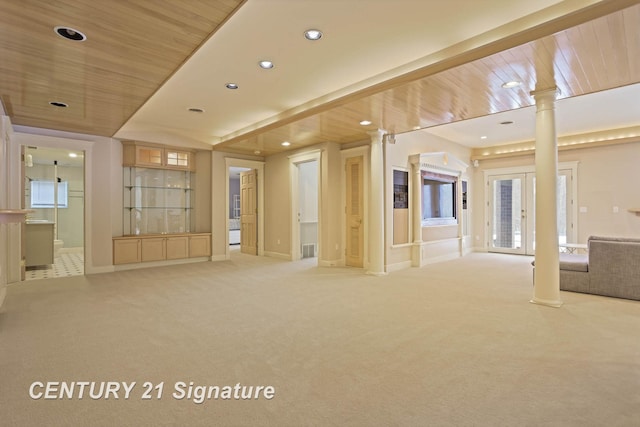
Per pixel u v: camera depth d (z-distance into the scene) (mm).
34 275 5555
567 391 1985
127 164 6148
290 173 7227
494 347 2623
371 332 2947
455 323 3176
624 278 3969
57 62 3006
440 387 2037
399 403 1873
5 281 4352
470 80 3324
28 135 5094
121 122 4934
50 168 8703
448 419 1729
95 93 3750
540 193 3766
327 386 2055
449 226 7566
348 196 6422
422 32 2934
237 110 5090
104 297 4125
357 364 2344
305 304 3811
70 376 2178
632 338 2789
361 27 2855
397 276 5441
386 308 3656
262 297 4113
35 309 3625
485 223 8734
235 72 3732
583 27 2385
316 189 7871
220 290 4473
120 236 6059
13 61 2986
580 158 7242
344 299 4027
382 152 5641
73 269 6180
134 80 3400
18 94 3781
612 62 2945
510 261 7086
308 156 6766
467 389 2014
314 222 7805
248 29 2871
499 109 4219
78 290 4480
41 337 2828
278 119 5352
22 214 3342
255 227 8070
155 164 6438
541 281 3791
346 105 4074
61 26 2438
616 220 6824
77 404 1868
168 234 6488
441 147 7508
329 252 6359
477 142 8062
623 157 6758
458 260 7254
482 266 6445
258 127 5734
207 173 7129
